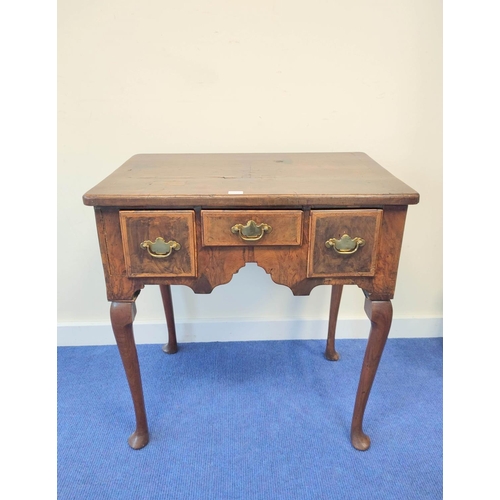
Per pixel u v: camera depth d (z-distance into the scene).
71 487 1.05
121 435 1.20
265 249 0.94
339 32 1.27
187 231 0.91
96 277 1.51
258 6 1.24
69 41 1.25
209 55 1.28
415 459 1.12
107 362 1.49
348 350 1.54
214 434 1.20
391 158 1.40
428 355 1.51
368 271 0.95
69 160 1.37
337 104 1.34
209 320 1.57
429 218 1.46
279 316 1.57
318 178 1.01
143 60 1.28
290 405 1.30
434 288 1.55
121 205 0.89
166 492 1.04
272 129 1.36
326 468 1.09
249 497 1.02
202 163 1.17
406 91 1.33
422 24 1.26
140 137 1.36
